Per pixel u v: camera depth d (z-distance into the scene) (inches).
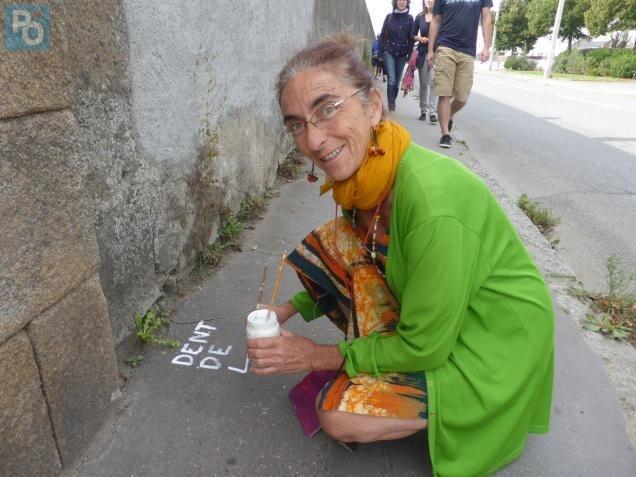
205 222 108.8
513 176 206.1
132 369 79.3
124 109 74.7
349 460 66.2
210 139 106.8
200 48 99.4
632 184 199.2
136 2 74.9
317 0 214.1
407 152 57.7
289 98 54.4
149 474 62.8
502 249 58.0
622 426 73.7
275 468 64.7
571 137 289.7
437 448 60.0
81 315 59.6
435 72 224.1
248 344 62.0
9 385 49.8
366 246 66.2
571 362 86.4
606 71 1103.6
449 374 57.6
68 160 53.8
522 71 1485.0
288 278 109.0
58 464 59.2
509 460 64.0
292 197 157.2
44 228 51.3
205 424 70.5
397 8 291.6
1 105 44.2
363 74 54.8
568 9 1518.2
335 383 60.9
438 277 52.4
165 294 96.1
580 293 108.5
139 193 81.3
